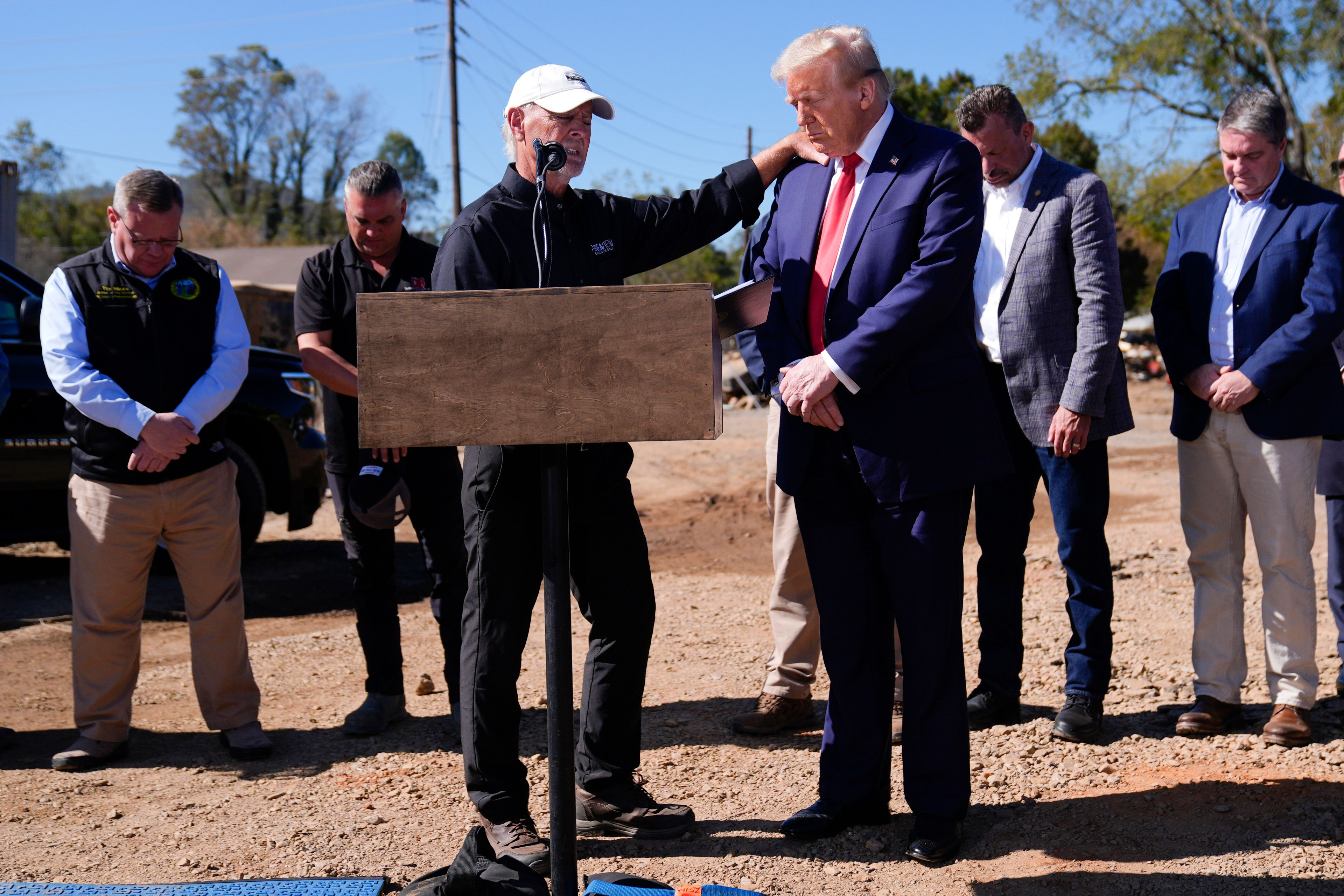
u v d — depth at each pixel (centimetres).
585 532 271
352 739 372
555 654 208
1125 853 263
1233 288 340
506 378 185
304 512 660
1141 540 691
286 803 313
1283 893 240
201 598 353
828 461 275
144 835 290
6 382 375
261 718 398
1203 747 327
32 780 336
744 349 319
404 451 363
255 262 2636
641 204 284
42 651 494
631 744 282
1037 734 342
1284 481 325
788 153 291
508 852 261
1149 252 3500
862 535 278
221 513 352
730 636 499
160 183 337
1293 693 328
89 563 345
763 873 260
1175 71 2447
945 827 264
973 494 362
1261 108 327
